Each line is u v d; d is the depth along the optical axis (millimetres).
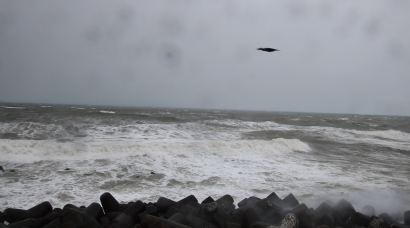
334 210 5215
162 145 14266
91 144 13719
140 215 4707
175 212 4816
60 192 7453
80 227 4051
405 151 17812
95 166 10516
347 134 27203
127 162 11367
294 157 14242
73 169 9945
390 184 9508
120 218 4535
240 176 9867
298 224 4453
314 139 22281
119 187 8141
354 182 9570
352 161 13734
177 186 8422
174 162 11750
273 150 15578
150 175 9500
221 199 5309
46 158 11547
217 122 32969
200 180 9148
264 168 11344
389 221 5199
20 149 12055
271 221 4762
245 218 4520
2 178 8609
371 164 13141
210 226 4496
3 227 4121
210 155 13531
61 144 13102
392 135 28656
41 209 5086
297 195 7902
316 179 9812
